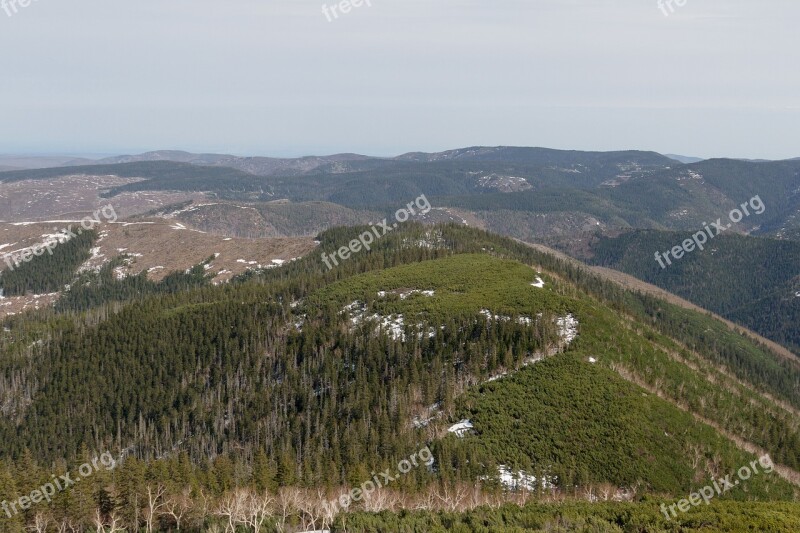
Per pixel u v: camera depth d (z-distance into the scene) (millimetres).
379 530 69688
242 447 117688
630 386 110938
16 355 155250
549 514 71188
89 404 137625
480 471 93188
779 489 97875
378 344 130500
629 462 94750
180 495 88938
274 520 83062
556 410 104938
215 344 148875
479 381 116125
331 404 120562
